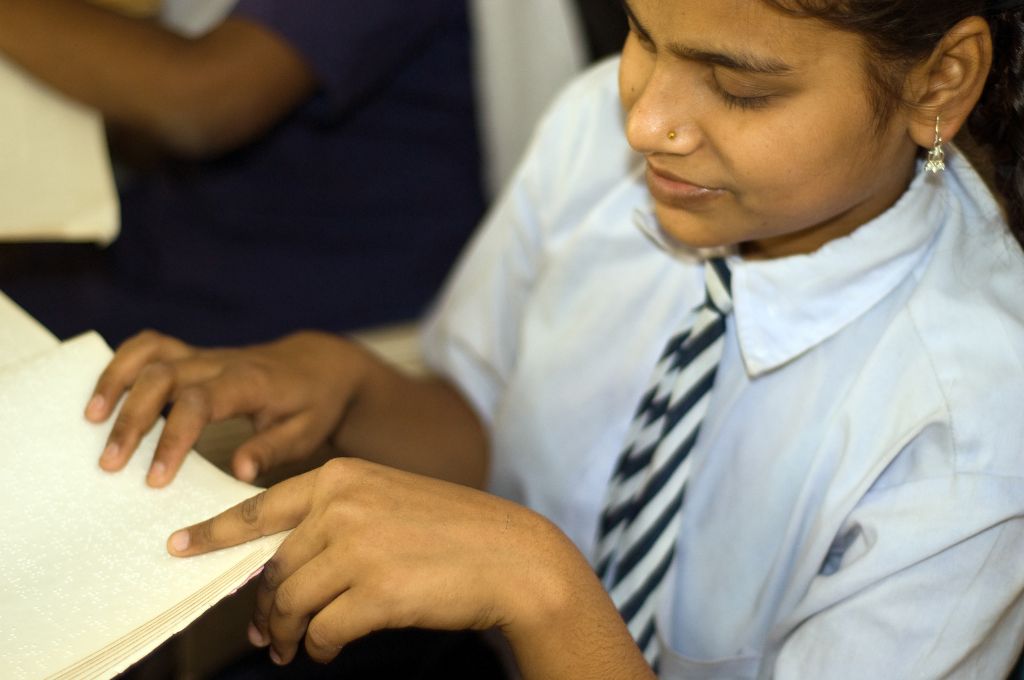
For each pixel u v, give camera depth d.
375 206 1.28
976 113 0.67
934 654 0.65
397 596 0.59
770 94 0.58
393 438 0.93
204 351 0.77
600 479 0.88
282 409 0.79
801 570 0.72
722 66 0.58
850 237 0.72
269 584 0.61
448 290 1.07
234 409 0.75
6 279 1.00
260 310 1.22
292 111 1.18
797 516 0.74
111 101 1.03
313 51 1.10
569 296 0.91
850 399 0.72
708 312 0.78
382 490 0.61
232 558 0.58
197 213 1.20
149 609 0.55
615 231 0.88
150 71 1.03
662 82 0.60
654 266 0.87
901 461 0.70
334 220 1.26
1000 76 0.64
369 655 0.84
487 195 1.34
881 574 0.66
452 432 0.97
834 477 0.72
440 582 0.59
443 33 1.24
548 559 0.62
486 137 1.31
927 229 0.72
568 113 0.94
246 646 0.85
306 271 1.25
